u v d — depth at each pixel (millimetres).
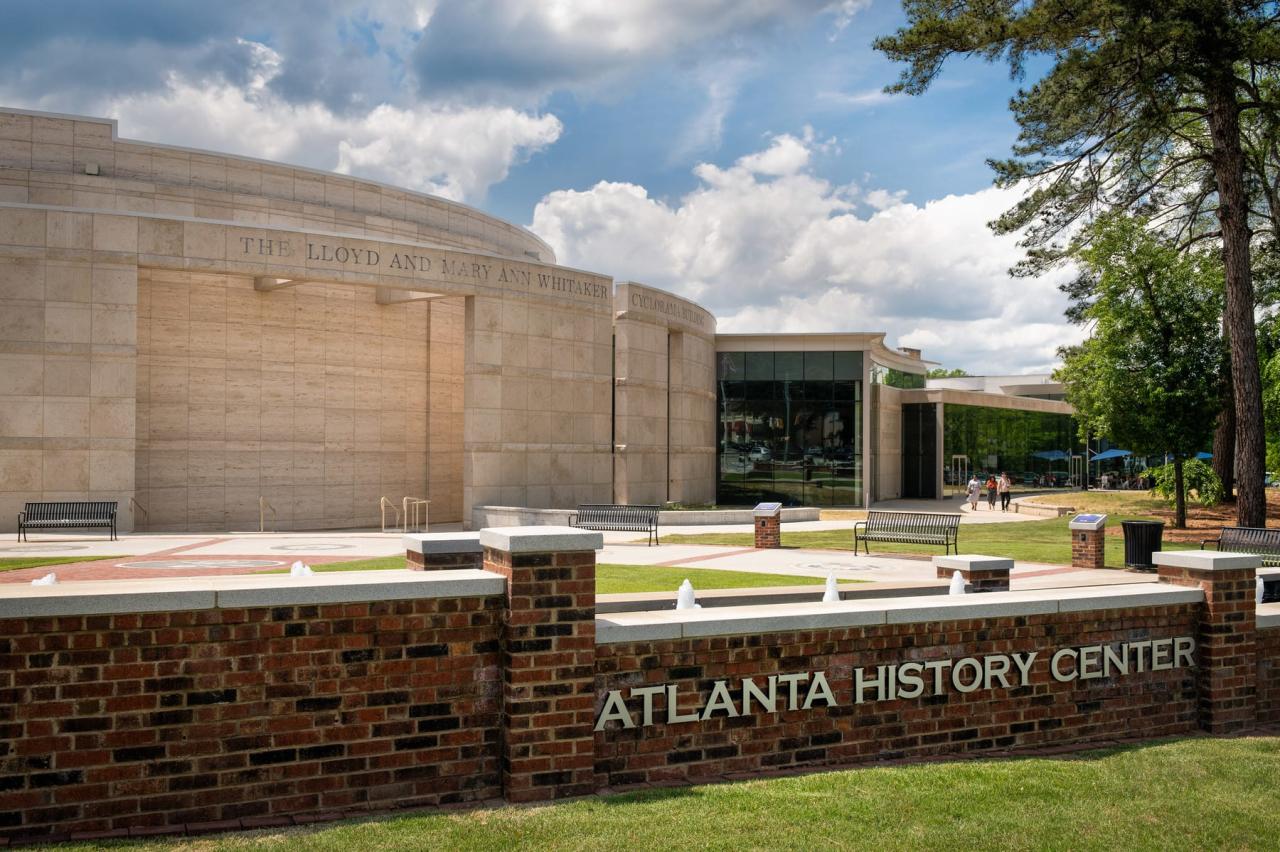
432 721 6297
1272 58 24875
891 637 7773
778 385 45625
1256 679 9383
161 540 24625
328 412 31766
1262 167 33812
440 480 34875
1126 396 30984
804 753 7434
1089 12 24000
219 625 5766
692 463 41812
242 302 30172
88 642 5477
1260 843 6004
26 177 27703
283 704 5902
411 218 34938
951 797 6602
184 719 5668
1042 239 32625
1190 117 33781
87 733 5461
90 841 5316
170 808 5621
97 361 26000
